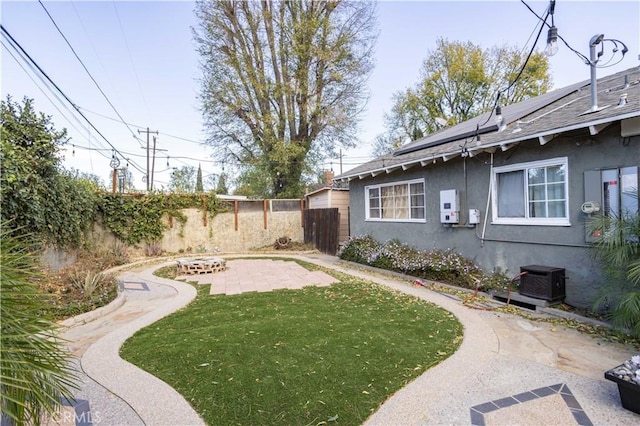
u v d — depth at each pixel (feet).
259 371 10.70
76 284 19.84
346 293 21.61
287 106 61.57
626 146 14.79
